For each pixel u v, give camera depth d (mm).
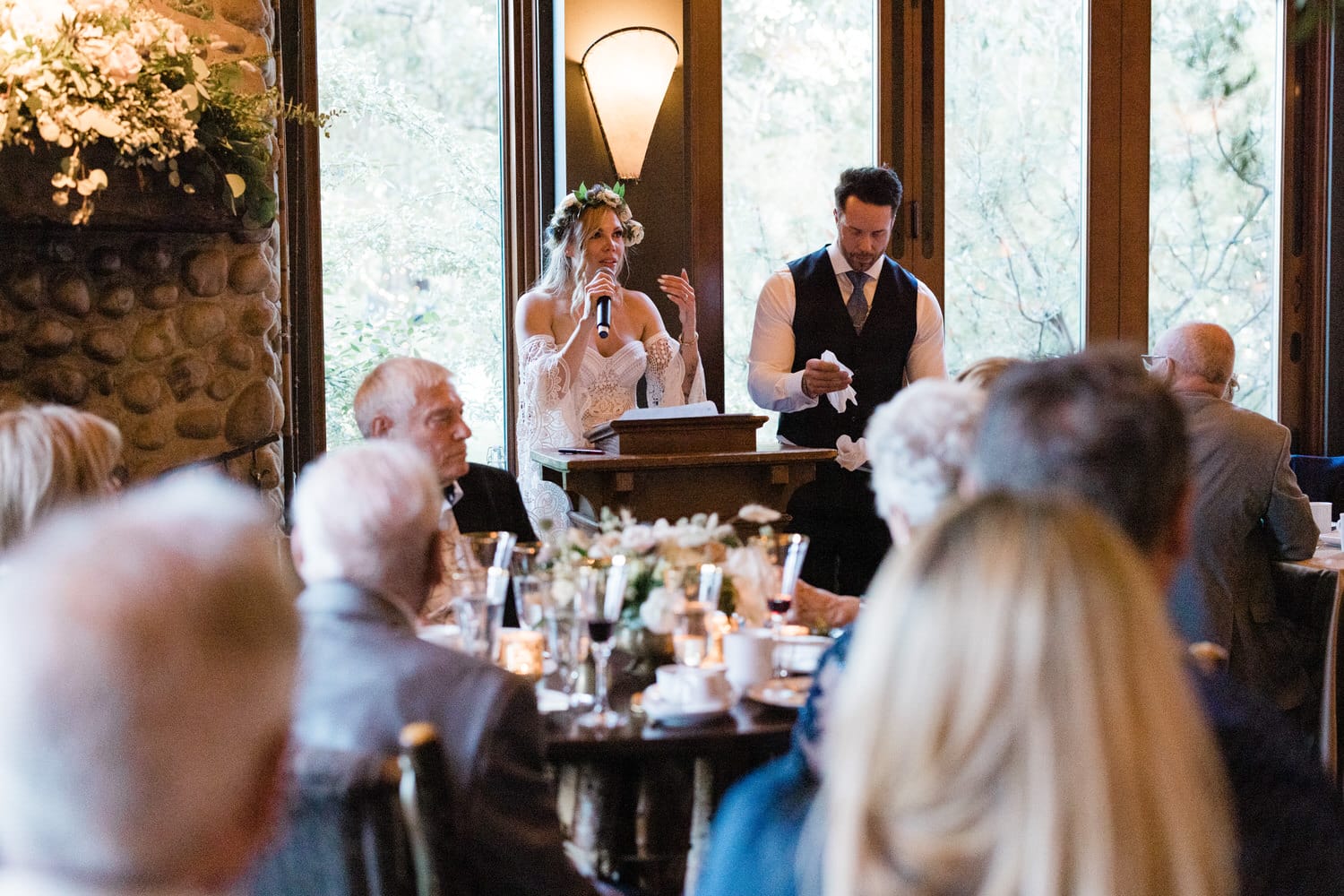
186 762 734
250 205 3359
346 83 4387
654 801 2113
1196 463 3482
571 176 4496
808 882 1057
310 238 4301
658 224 4637
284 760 828
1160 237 5371
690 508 3389
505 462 4664
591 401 4074
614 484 3309
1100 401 1241
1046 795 769
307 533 1756
